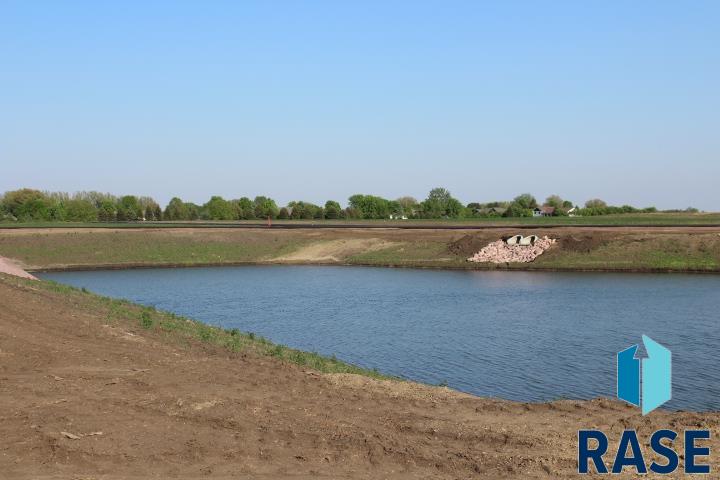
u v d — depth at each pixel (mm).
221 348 24438
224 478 11391
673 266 70250
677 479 11703
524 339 36844
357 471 11898
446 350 34312
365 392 17875
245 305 52344
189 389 16828
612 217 147500
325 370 22531
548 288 59562
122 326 27312
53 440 12664
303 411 15289
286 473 11688
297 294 58906
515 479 11695
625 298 52031
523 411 16297
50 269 83750
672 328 39125
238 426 13930
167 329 28141
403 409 16109
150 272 81062
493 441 13727
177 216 177125
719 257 71188
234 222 153750
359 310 48969
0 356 19406
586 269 73000
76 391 16172
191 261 89812
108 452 12297
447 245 88688
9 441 12695
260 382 18172
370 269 81750
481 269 78188
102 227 110125
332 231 102938
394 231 100625
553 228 92250
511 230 91000
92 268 85062
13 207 169875
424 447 13203
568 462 12508
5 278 40469
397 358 32625
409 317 45375
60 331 24406
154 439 13047
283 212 174000
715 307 46781
